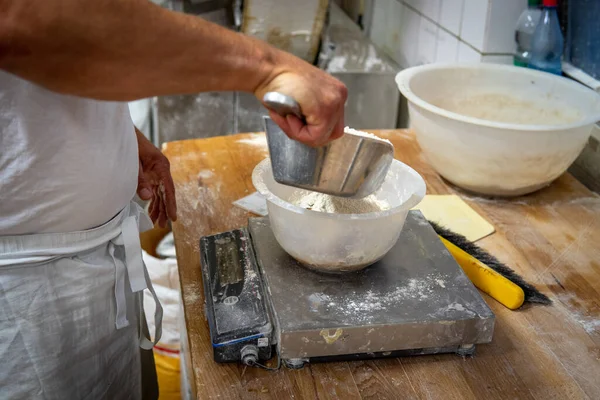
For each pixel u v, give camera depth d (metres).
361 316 0.82
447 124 1.16
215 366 0.82
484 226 1.16
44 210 0.76
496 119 1.45
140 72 0.57
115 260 0.88
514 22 1.45
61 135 0.73
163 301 1.38
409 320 0.81
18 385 0.84
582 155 1.39
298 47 1.80
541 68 1.43
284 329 0.79
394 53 2.09
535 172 1.17
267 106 0.64
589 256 1.09
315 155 0.75
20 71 0.55
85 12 0.52
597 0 1.36
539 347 0.88
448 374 0.83
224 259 0.97
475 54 1.53
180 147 1.43
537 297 0.97
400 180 0.96
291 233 0.86
